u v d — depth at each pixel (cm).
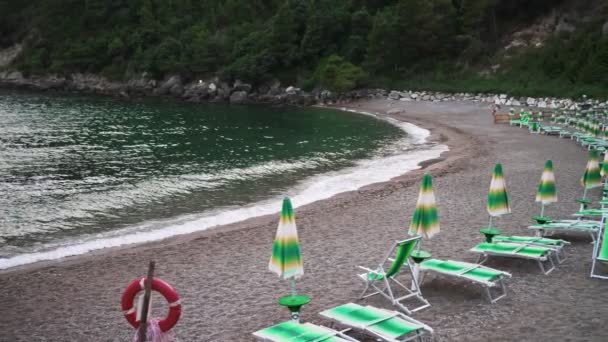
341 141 3416
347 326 629
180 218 1527
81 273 1020
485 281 736
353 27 7931
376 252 1084
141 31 9612
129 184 2066
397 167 2369
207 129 4197
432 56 7500
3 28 11150
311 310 775
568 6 7000
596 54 5678
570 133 3177
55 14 10688
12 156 2762
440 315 723
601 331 652
